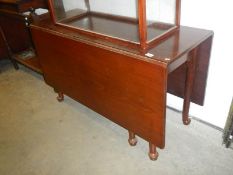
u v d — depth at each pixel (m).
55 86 1.89
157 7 1.31
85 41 1.31
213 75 1.48
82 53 1.38
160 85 1.09
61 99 2.06
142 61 1.09
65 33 1.43
